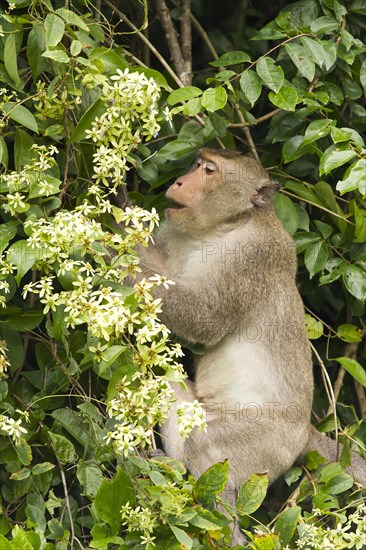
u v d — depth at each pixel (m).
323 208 12.95
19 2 10.22
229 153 12.66
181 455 11.38
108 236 9.30
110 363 8.95
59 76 10.14
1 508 9.99
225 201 12.40
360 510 10.16
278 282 12.41
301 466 12.22
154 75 10.78
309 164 13.40
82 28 10.07
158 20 14.14
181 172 12.91
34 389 10.80
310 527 9.80
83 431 9.88
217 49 14.86
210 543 9.45
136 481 9.14
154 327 9.02
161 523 9.09
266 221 12.52
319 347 14.05
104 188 11.03
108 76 10.48
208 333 12.12
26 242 9.32
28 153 10.50
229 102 12.78
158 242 12.79
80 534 10.23
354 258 12.95
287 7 12.96
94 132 9.80
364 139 13.95
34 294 11.60
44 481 9.98
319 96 12.52
